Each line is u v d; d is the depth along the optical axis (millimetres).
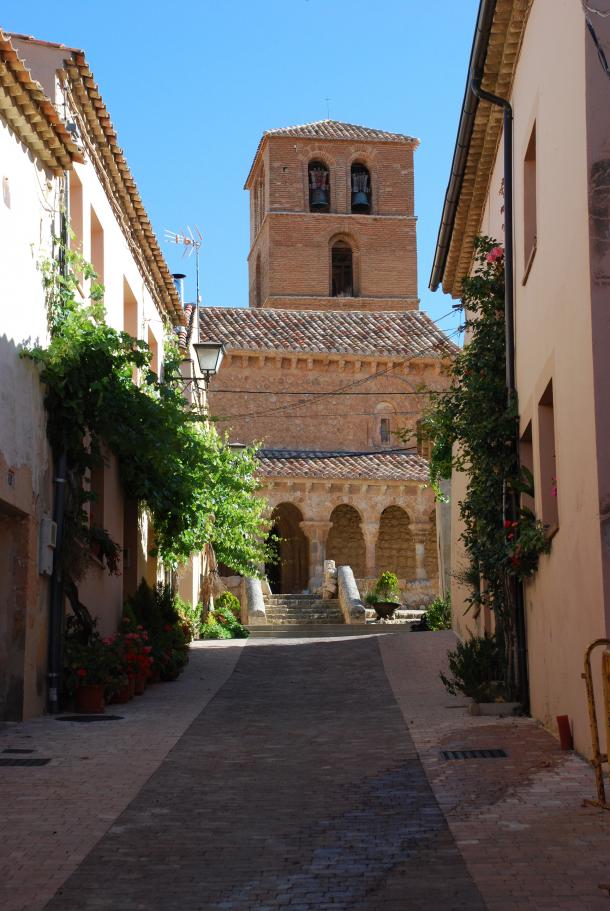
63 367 13703
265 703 15508
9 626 12914
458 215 19031
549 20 11367
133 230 20188
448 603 28750
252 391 42531
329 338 43438
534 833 7453
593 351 9312
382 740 11781
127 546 20094
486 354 15375
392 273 59031
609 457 9250
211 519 27047
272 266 58281
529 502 13734
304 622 33062
